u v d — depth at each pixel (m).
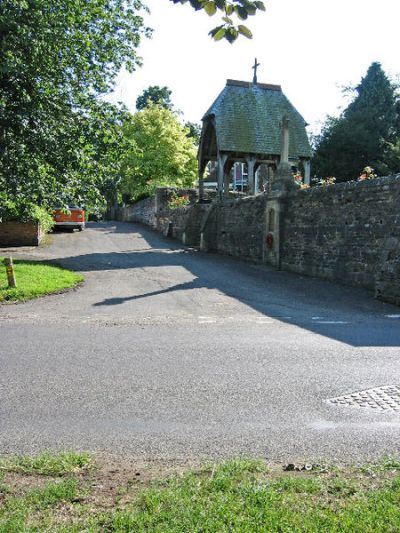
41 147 13.75
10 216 22.47
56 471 3.46
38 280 13.88
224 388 5.50
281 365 6.42
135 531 2.60
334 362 6.56
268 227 19.08
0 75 12.62
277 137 27.39
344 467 3.54
